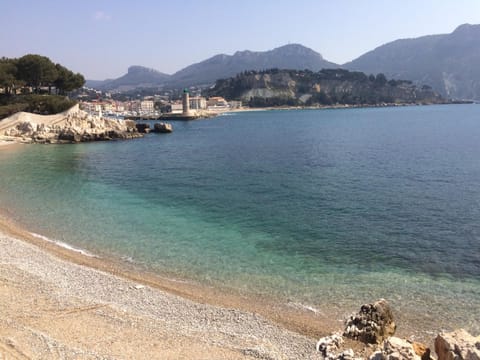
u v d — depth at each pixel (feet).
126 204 145.69
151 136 431.43
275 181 186.19
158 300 74.18
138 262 93.20
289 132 468.34
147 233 113.91
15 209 136.05
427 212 132.16
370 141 346.74
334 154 271.49
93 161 250.37
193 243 106.32
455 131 418.72
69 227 117.91
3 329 60.08
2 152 286.46
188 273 87.61
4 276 80.79
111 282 81.05
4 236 107.34
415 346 54.54
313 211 136.05
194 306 72.18
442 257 96.68
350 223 122.83
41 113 402.93
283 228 118.93
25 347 55.36
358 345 59.00
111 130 396.16
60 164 236.22
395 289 80.12
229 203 147.43
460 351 48.03
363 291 79.30
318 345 59.77
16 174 201.98
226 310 70.79
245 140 385.70
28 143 341.00
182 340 60.39
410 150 280.51
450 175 189.78
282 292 78.95
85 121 393.29
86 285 79.05
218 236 112.06
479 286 81.41
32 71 431.02
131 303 72.64
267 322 67.21
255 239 109.60
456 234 111.75
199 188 173.37
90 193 162.61
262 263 93.40
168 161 252.21
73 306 69.77
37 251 96.84
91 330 62.03
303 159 252.62
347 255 98.27
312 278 85.40
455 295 77.46
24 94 445.37
